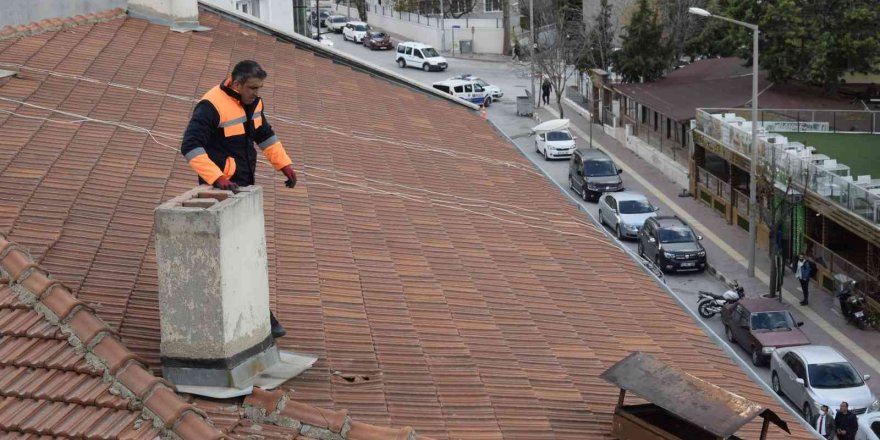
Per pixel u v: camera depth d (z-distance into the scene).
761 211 40.31
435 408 10.37
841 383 29.92
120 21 23.19
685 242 43.06
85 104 17.02
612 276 16.39
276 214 14.89
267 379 9.41
